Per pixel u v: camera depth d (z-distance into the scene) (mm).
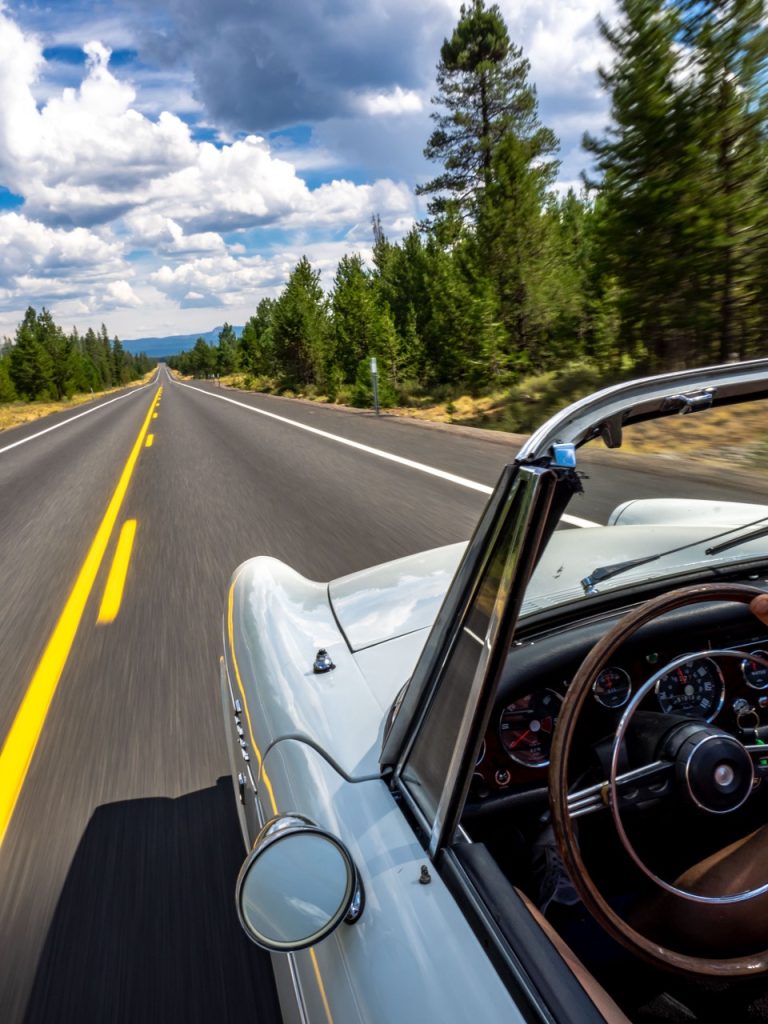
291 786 1597
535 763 1685
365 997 1099
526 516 1053
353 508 8320
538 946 1077
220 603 5715
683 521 1930
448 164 42000
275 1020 2174
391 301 44938
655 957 1261
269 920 1164
